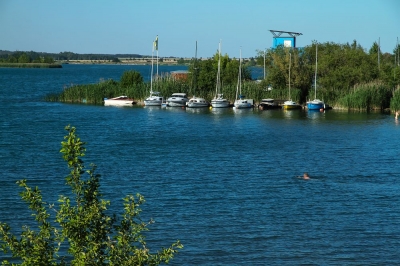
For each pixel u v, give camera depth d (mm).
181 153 73500
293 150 76750
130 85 147250
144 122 107438
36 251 20500
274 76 141375
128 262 20656
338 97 133000
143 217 45062
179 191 53125
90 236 21094
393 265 36812
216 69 149250
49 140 82438
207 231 42125
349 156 72312
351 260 37438
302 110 131125
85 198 21609
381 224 44188
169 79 147375
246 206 48469
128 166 64500
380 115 120188
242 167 64625
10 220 43844
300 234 41781
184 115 120250
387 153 74438
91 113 120812
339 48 150625
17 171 60688
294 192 53156
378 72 138500
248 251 38594
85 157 69750
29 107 129875
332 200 50594
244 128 100188
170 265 36281
